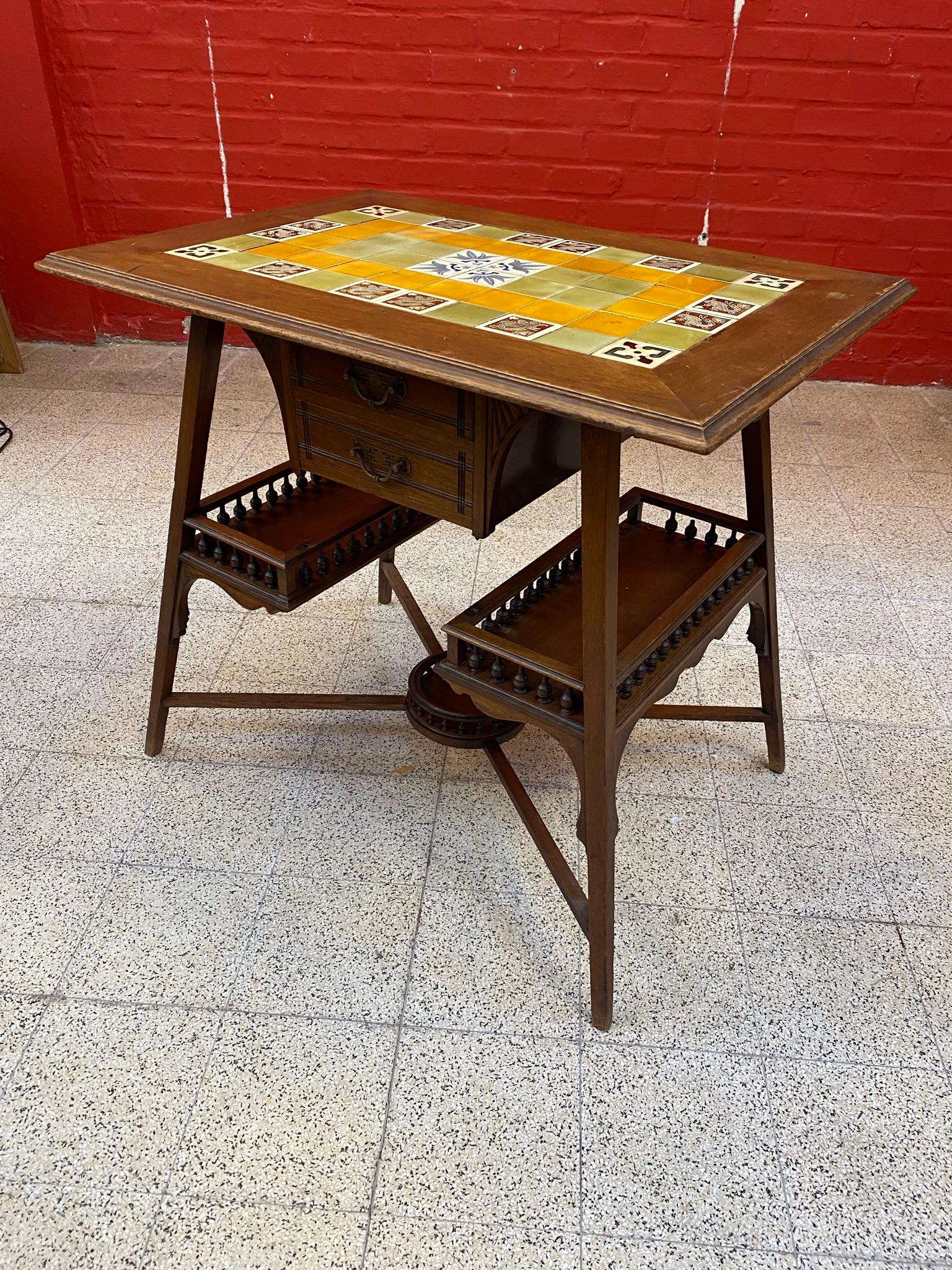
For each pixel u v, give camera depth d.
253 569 1.63
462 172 3.46
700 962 1.53
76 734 1.94
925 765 1.94
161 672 1.81
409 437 1.42
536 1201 1.22
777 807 1.83
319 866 1.67
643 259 1.64
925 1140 1.30
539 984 1.49
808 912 1.62
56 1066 1.35
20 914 1.56
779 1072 1.38
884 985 1.51
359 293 1.40
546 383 1.10
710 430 1.02
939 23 2.99
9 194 3.52
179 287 1.40
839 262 3.47
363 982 1.48
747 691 2.13
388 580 2.26
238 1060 1.36
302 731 1.99
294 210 1.88
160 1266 1.14
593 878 1.35
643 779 1.89
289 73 3.31
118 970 1.48
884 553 2.66
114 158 3.52
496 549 2.64
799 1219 1.21
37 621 2.27
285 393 1.54
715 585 1.49
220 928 1.55
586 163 3.38
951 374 3.63
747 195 3.38
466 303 1.37
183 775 1.86
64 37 3.29
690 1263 1.16
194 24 3.24
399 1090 1.33
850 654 2.26
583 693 1.34
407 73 3.28
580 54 3.18
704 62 3.15
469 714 1.74
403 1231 1.18
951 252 3.38
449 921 1.59
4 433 3.11
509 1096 1.33
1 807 1.76
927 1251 1.18
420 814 1.79
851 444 3.26
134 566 2.48
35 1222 1.18
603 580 1.19
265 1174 1.23
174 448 3.07
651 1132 1.30
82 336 3.80
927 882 1.69
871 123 3.19
